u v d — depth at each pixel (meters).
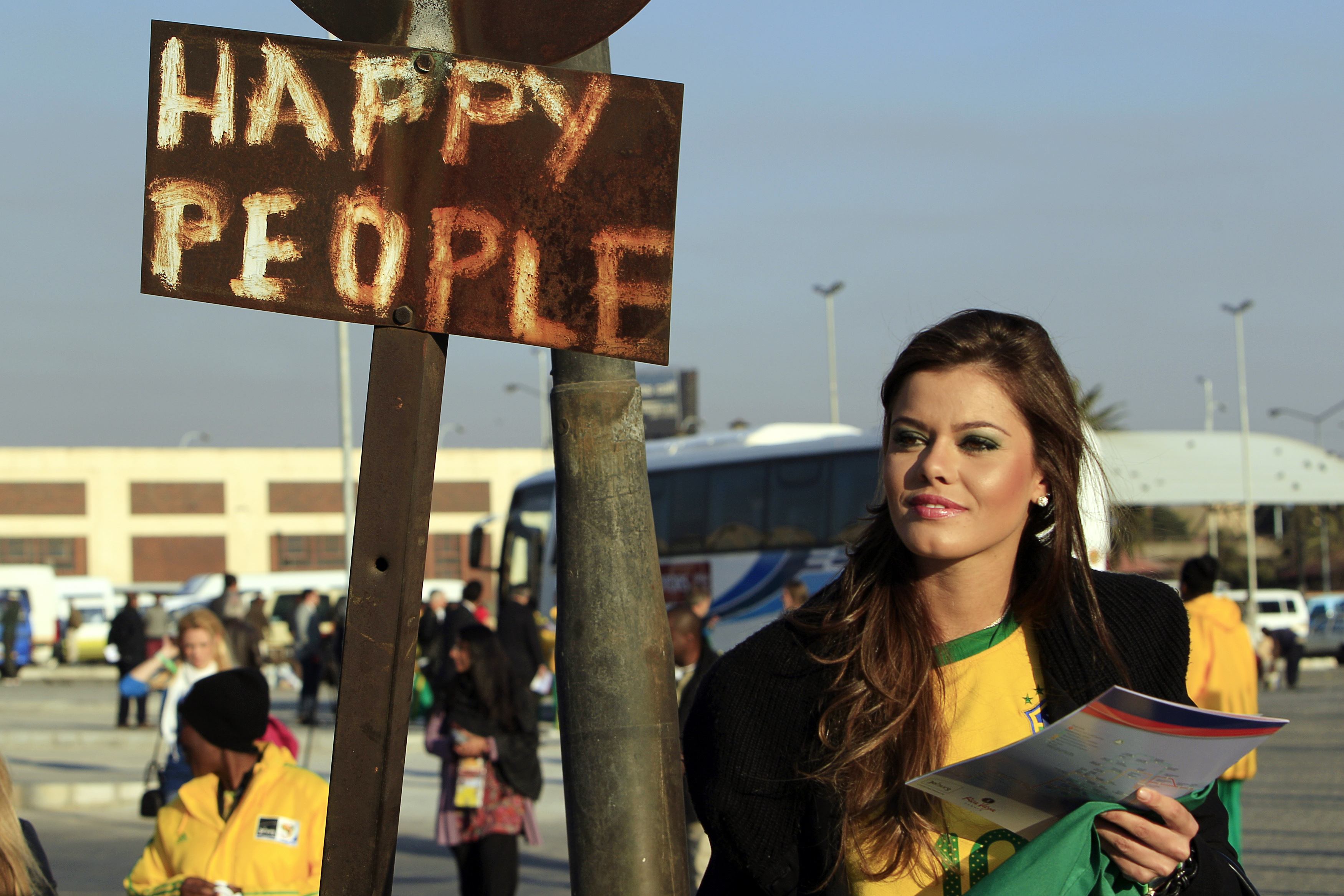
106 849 23.70
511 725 14.30
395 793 4.03
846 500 38.16
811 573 38.28
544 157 4.15
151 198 4.12
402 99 4.15
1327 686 66.38
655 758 4.84
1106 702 3.53
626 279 4.14
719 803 4.22
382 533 4.06
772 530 39.28
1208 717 3.52
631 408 4.98
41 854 6.94
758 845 4.18
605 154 4.14
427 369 4.13
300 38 4.14
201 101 4.13
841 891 4.16
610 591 4.88
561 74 4.15
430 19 4.24
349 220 4.13
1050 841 3.78
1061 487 4.27
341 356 44.72
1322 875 19.14
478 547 45.56
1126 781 3.79
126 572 126.56
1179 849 3.79
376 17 4.24
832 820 4.11
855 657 4.24
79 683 81.12
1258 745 3.65
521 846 22.95
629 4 4.18
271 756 8.39
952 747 4.16
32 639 88.62
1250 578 90.25
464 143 4.15
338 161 4.13
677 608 15.42
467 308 4.13
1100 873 3.84
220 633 15.38
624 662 4.85
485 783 14.24
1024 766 3.80
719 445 41.50
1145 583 4.43
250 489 130.12
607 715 4.82
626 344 4.13
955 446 4.19
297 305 4.12
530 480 46.00
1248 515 95.06
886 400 4.41
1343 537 106.94
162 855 8.30
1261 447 102.31
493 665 14.30
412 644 4.07
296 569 130.75
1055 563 4.25
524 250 4.14
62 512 125.38
